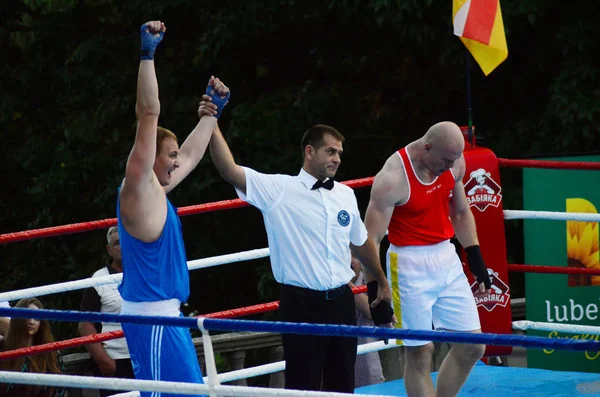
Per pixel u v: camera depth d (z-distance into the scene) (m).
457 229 9.76
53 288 8.77
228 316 9.70
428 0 16.00
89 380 6.88
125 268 7.37
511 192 17.98
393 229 9.24
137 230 7.19
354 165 19.30
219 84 8.42
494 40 10.99
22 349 8.90
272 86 20.44
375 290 9.09
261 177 8.53
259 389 6.42
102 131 21.98
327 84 19.30
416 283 9.12
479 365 11.85
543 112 18.52
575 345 5.56
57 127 22.45
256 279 19.98
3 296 8.59
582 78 16.91
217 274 19.88
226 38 18.70
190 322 6.46
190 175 19.08
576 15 17.08
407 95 19.02
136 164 7.05
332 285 8.49
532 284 12.57
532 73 18.23
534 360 12.68
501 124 19.25
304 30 19.38
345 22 18.50
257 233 19.75
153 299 7.29
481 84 18.78
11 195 22.30
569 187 12.28
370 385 11.43
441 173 8.94
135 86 20.84
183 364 7.33
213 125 8.42
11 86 22.22
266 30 18.98
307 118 18.80
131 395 9.26
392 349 13.40
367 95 19.34
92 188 20.95
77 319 6.79
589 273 10.77
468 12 10.95
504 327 10.83
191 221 19.62
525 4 16.41
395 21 16.59
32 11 23.17
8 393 9.70
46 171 21.48
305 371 8.39
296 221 8.47
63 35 22.14
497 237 10.87
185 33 20.52
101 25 22.17
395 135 19.34
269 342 13.15
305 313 8.45
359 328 6.05
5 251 21.41
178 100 20.77
